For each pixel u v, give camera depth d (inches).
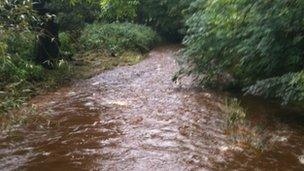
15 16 234.8
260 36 317.4
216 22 344.2
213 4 347.6
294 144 277.1
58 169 245.4
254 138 287.0
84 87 430.6
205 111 343.3
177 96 390.0
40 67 451.8
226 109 346.0
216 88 409.7
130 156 261.7
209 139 286.4
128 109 353.4
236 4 321.4
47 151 270.4
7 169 245.1
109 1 631.2
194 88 416.2
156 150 269.9
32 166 249.3
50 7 454.0
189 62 413.7
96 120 326.3
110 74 493.7
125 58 584.7
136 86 433.7
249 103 361.7
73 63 527.5
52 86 426.6
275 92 310.3
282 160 254.5
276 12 295.9
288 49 311.1
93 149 272.5
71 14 567.5
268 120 320.8
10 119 321.1
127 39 656.4
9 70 402.9
